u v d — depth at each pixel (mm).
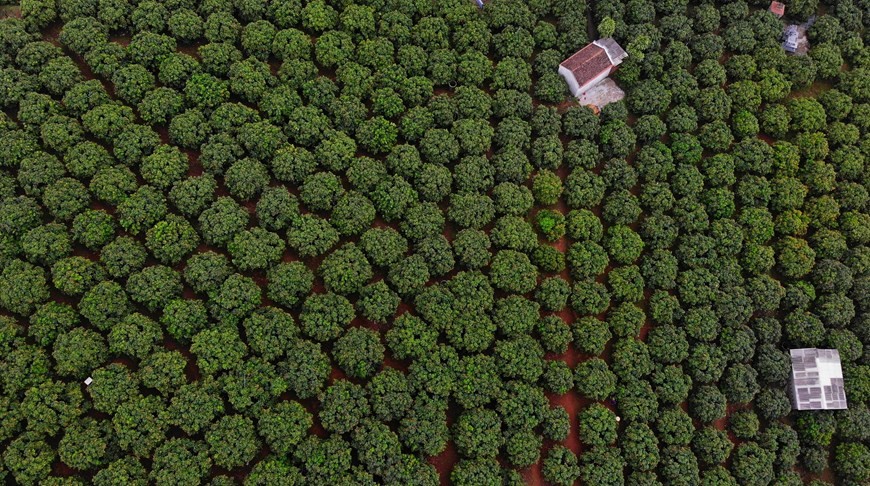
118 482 25562
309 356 28469
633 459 29625
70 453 25719
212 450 26625
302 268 30141
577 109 35031
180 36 33719
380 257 30828
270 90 33250
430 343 29625
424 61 34969
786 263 33656
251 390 27531
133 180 30797
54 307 27906
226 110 32219
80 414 26797
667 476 29734
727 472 30109
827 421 31484
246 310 29172
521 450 28688
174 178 31000
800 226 34312
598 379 30156
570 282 33000
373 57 34625
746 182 34688
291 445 27562
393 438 27781
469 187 32875
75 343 27109
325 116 33188
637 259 33562
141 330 27906
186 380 27797
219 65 33281
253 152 32094
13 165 30391
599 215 34500
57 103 31516
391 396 28328
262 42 33875
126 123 31625
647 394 30391
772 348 32375
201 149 31609
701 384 31594
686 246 33344
